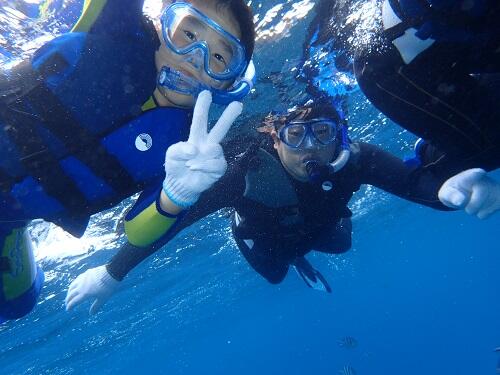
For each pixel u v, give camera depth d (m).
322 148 1.03
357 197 3.66
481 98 0.47
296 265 1.63
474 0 0.39
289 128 1.02
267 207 1.11
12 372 4.10
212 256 3.46
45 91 0.51
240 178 1.09
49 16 0.76
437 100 0.47
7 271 0.63
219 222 2.67
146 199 0.62
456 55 0.44
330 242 1.39
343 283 9.52
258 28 1.14
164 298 4.16
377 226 5.48
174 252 2.91
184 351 8.84
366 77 0.50
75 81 0.51
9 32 0.80
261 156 1.08
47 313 2.82
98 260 2.21
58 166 0.53
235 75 0.60
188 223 1.05
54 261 1.97
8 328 2.79
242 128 1.49
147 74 0.53
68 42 0.51
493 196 0.52
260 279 5.38
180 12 0.55
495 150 0.51
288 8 1.08
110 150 0.54
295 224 1.13
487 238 9.97
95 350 4.91
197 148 0.50
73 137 0.52
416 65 0.46
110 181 0.56
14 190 0.53
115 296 3.34
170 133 0.58
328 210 1.11
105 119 0.53
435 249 9.61
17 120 0.51
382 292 15.76
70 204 0.56
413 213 5.55
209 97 0.51
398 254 8.68
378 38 0.47
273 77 1.31
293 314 11.09
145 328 5.11
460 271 17.31
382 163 1.00
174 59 0.56
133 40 0.53
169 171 0.52
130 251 0.89
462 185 0.53
